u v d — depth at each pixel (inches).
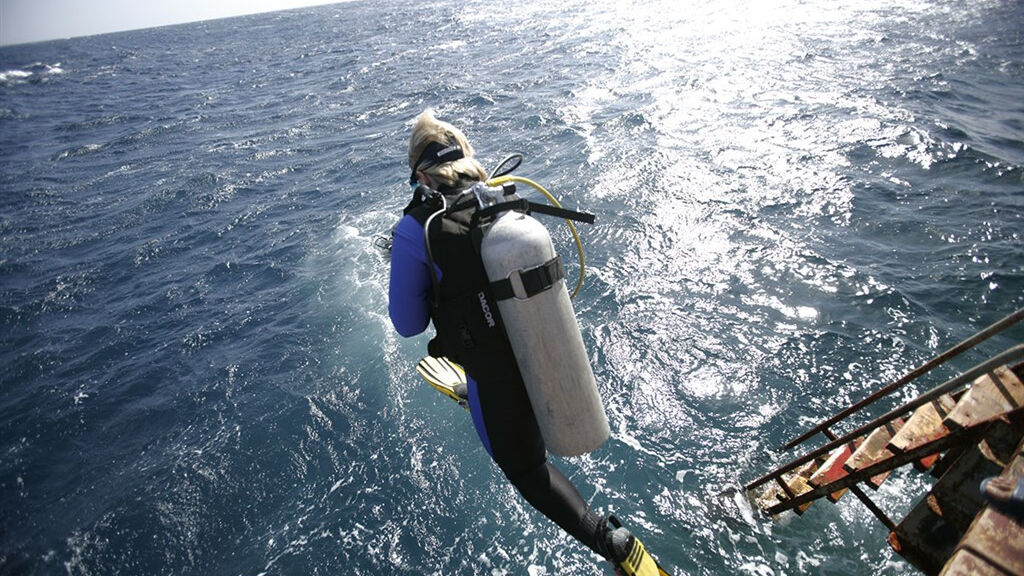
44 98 1788.9
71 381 352.5
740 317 309.3
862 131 525.7
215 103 1261.1
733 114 621.3
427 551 215.5
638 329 309.1
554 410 80.3
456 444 255.4
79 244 566.3
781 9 1246.3
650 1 1899.6
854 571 192.4
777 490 214.5
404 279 81.3
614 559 85.3
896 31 919.0
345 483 248.2
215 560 227.0
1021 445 85.7
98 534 243.0
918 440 133.1
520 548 210.5
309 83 1332.4
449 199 80.3
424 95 1003.9
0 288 488.1
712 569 198.4
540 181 520.7
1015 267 320.5
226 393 316.2
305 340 348.8
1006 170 428.8
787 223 390.0
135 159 876.0
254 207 593.6
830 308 307.7
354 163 688.4
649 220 414.6
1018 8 962.1
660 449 241.0
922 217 379.6
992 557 71.3
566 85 896.3
